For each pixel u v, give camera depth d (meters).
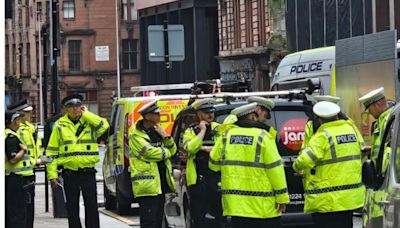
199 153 14.17
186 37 78.06
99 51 104.31
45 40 42.41
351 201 12.29
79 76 104.12
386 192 9.48
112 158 22.05
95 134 16.17
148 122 14.80
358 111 23.84
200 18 76.62
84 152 16.06
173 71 79.56
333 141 12.27
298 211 14.06
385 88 22.72
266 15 63.19
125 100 21.08
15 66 115.19
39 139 17.95
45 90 42.78
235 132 12.04
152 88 25.94
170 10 81.06
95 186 16.23
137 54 104.56
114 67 104.62
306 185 12.48
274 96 16.39
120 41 104.44
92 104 104.62
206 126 14.17
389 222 9.16
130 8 104.56
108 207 23.48
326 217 12.45
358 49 24.06
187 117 15.83
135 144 14.67
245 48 66.81
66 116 16.17
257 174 11.88
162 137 14.76
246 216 11.89
